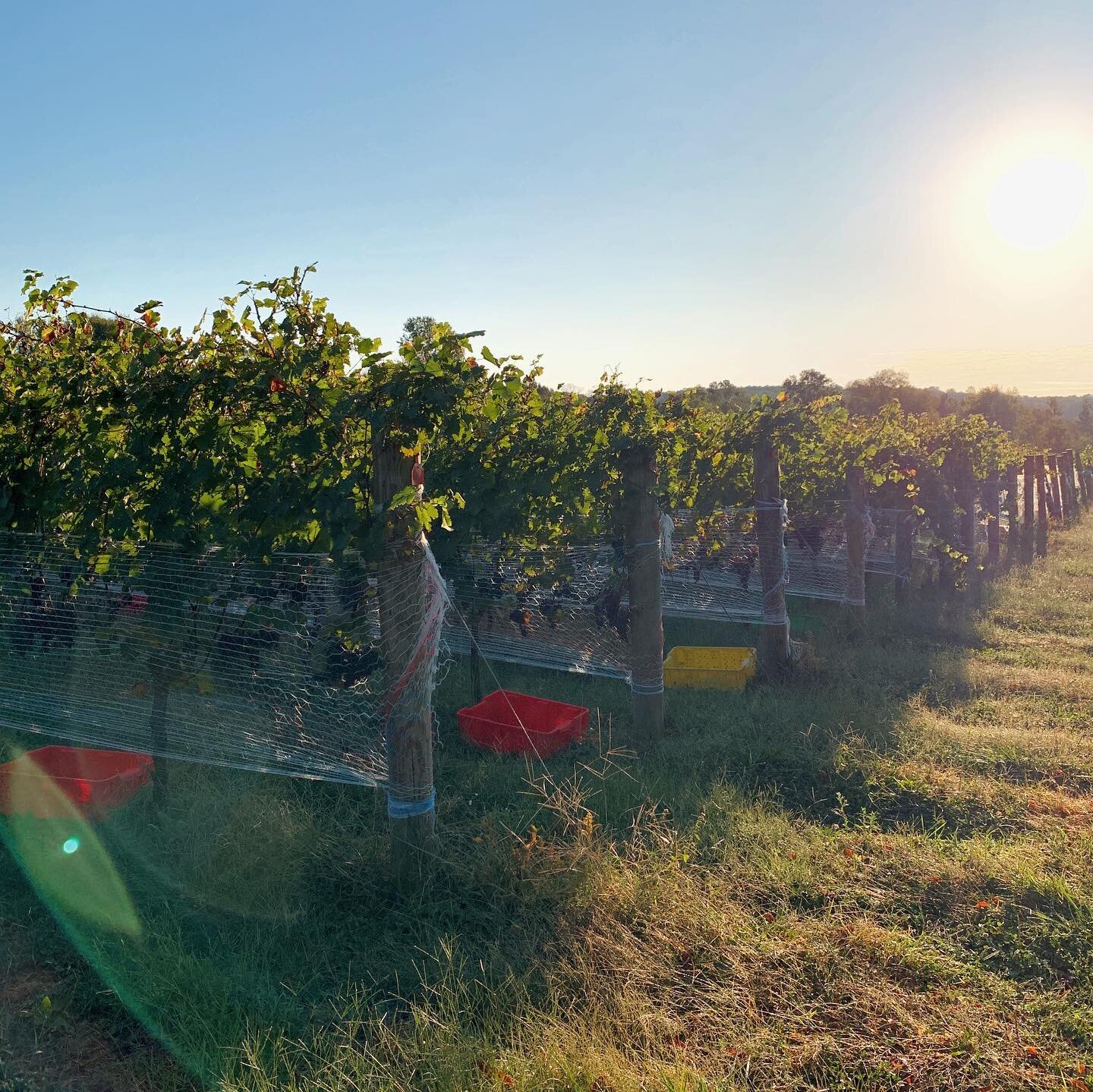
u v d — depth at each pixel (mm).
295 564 4520
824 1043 3146
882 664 8117
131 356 4672
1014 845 4586
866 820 4953
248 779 5137
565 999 3387
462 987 3346
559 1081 2885
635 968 3535
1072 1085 2967
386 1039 3090
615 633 6699
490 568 6641
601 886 4047
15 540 5055
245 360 4453
